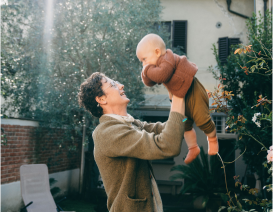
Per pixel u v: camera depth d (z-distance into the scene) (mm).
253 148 5363
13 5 6461
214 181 7340
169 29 10375
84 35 6945
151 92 10109
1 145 5609
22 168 5430
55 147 8219
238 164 9805
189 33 10258
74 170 9469
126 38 6969
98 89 1519
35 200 5203
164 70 1182
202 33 10188
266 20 5793
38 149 7305
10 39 6375
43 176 5605
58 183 8328
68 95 6949
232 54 6086
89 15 6777
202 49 10086
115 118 1465
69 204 7684
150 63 1271
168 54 1230
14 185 6207
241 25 9992
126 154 1247
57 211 5133
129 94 7434
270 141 4504
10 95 6406
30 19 7137
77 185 9625
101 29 6992
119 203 1311
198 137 10039
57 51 6859
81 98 1587
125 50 7434
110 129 1346
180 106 1230
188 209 8242
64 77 7109
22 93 6660
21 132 6590
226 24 10102
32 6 6781
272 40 5062
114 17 6867
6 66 5699
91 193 8766
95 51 6637
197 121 1309
